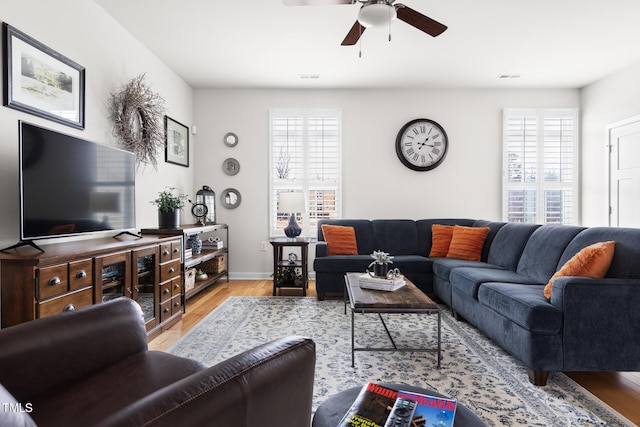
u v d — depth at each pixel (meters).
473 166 4.80
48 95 2.29
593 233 2.39
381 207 4.82
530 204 4.79
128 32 3.23
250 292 4.09
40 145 1.95
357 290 2.49
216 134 4.79
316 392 1.86
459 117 4.79
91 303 2.01
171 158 4.08
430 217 4.81
